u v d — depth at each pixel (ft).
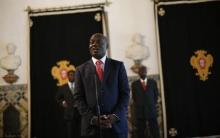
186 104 18.25
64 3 19.36
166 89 18.34
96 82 7.58
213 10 18.80
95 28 19.02
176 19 18.76
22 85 19.17
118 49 18.94
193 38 18.66
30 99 18.81
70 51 19.03
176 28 18.71
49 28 19.21
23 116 19.03
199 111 18.21
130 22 19.10
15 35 19.42
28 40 19.22
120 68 7.89
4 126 19.01
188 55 18.56
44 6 19.40
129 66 18.79
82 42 19.02
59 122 18.62
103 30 18.92
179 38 18.66
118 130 7.29
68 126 16.33
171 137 18.03
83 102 7.62
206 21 18.75
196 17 18.78
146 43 18.90
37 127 18.69
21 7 19.48
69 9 19.22
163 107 18.20
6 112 19.11
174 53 18.57
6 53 19.33
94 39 7.81
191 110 18.22
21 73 19.25
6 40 19.35
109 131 7.29
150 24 19.02
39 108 18.80
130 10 19.16
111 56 18.93
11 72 19.25
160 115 18.35
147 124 17.21
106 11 19.25
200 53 18.57
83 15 19.15
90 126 7.28
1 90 19.21
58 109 18.72
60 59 19.03
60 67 18.98
